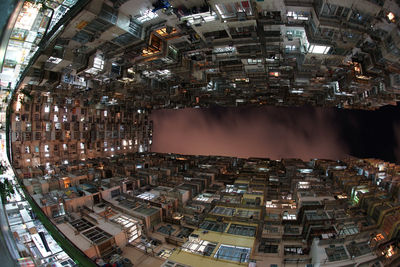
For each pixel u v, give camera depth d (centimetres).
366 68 3109
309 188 4234
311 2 2316
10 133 4941
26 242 2006
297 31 2789
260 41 3083
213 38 2992
